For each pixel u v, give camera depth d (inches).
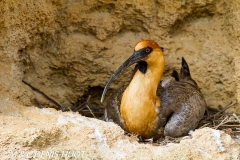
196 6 563.2
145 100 481.1
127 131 490.3
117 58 569.9
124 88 524.1
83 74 568.4
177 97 500.7
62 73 568.4
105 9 562.9
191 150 419.5
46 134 420.2
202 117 528.1
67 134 433.4
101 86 576.7
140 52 487.8
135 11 562.9
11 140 410.0
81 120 464.4
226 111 564.7
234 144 432.1
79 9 556.1
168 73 581.6
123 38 573.6
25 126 435.5
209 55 574.2
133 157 412.8
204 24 576.7
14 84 512.4
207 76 577.3
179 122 485.1
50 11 536.4
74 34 562.9
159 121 487.8
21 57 530.0
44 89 560.1
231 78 568.7
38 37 539.5
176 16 564.7
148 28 569.6
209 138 433.4
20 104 503.5
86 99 584.4
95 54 565.6
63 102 569.6
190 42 579.5
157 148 430.0
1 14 498.0
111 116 500.7
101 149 427.5
